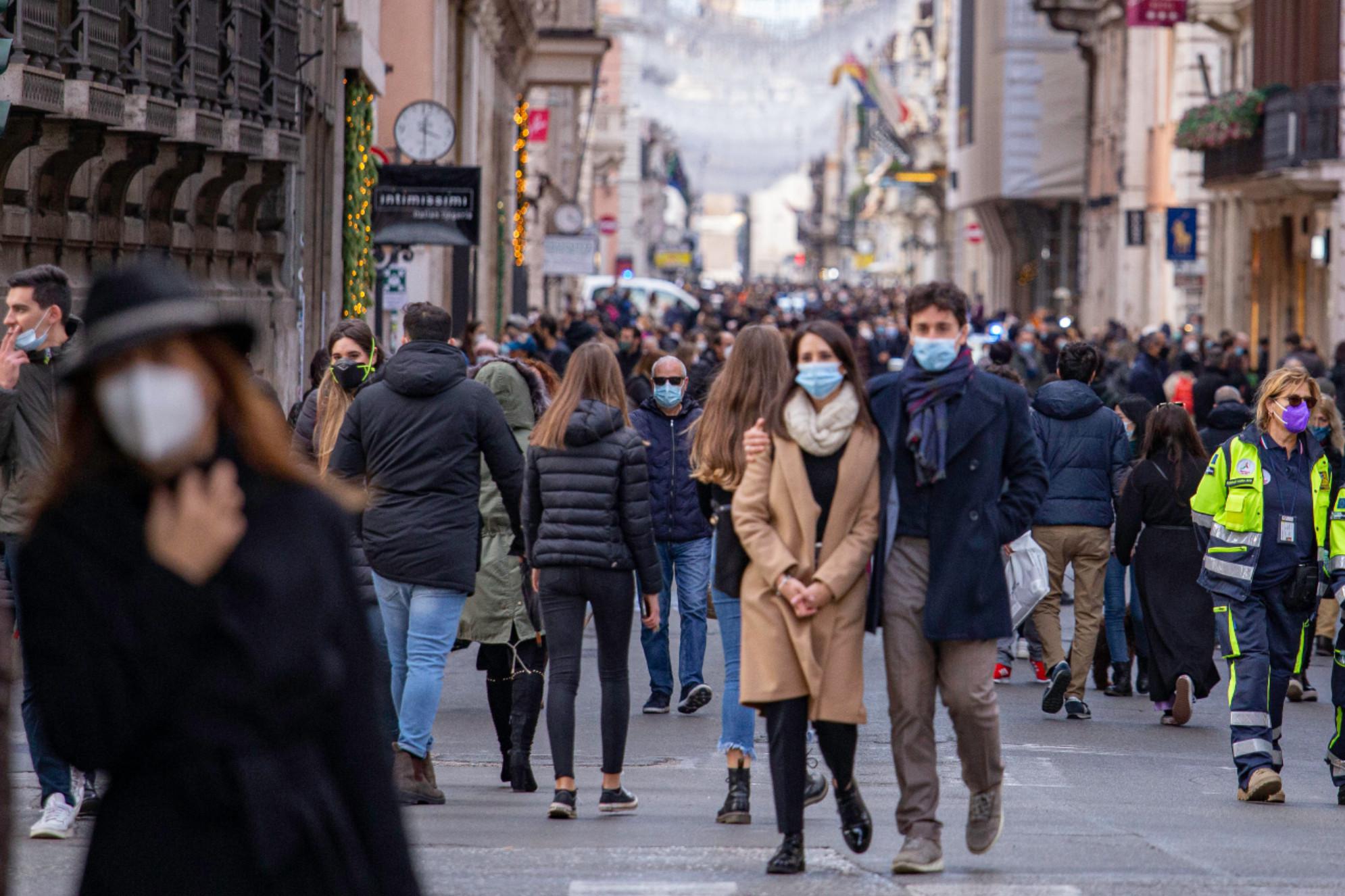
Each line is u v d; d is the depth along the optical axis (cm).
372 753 936
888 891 1816
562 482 2347
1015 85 18125
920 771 1933
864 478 1906
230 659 894
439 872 1923
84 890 904
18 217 3500
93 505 882
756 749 3019
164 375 853
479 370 3017
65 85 3500
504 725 2670
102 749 888
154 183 4425
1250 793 2562
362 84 7038
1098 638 3781
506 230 13825
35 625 884
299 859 911
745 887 1845
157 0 4100
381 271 7438
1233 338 8212
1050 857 2053
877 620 1914
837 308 17100
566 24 15788
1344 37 10188
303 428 2548
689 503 3372
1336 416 3425
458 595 2339
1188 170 14062
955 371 1903
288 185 5856
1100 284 16788
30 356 2109
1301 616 2636
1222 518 2605
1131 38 15350
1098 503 3419
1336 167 10119
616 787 2408
